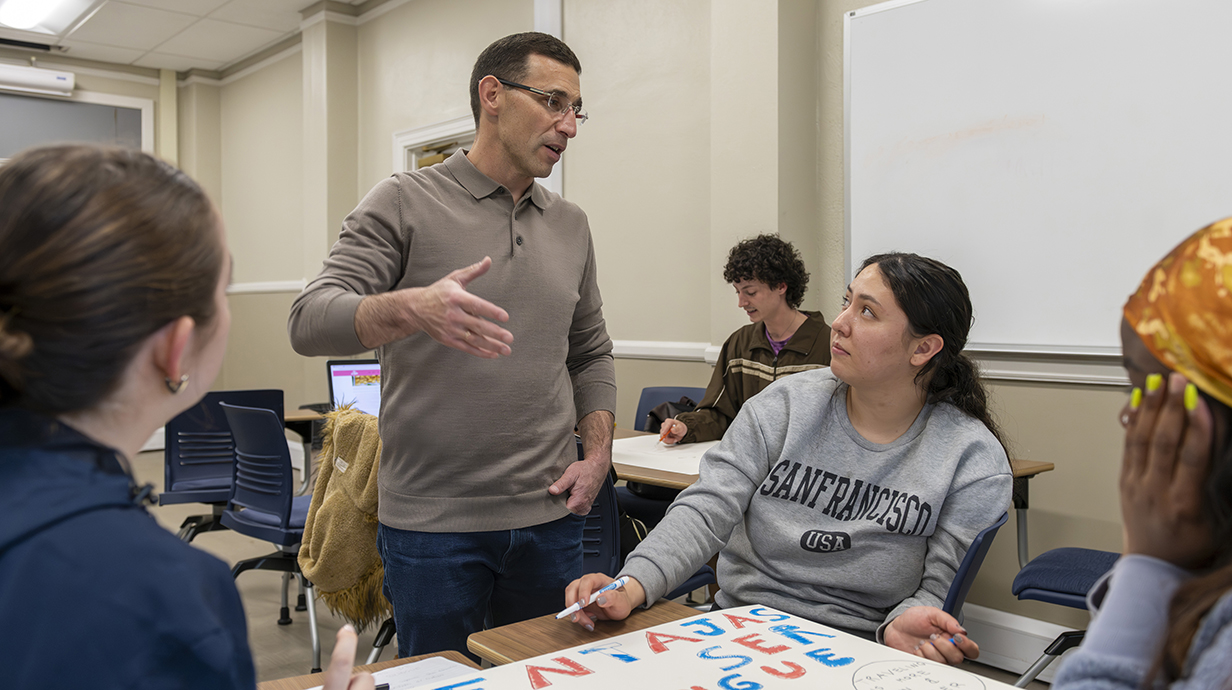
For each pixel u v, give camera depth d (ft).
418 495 4.57
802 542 4.16
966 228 9.22
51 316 1.50
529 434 4.69
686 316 12.11
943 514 4.09
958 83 9.21
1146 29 7.93
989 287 9.07
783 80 10.37
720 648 3.07
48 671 1.41
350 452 6.93
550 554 4.84
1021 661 8.83
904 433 4.31
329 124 18.29
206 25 19.42
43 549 1.47
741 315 10.98
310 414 13.15
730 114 10.89
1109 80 8.17
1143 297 1.65
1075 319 8.48
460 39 15.75
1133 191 8.07
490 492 4.58
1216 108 7.58
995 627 9.02
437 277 4.58
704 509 4.15
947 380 4.31
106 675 1.43
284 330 21.27
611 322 13.24
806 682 2.76
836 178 10.55
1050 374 8.62
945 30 9.29
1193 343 1.52
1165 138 7.87
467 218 4.68
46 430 1.58
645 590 3.64
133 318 1.57
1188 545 1.61
